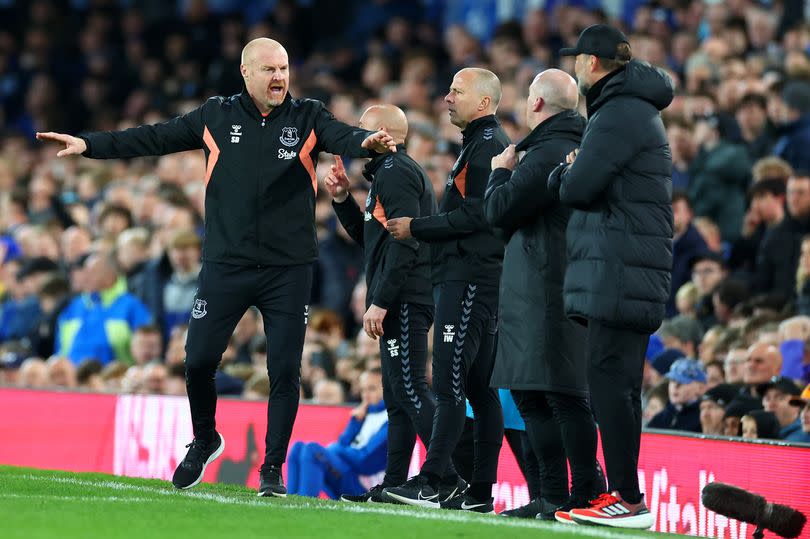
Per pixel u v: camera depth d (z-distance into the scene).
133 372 36.31
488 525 19.52
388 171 24.00
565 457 22.31
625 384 20.55
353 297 41.66
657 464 24.50
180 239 42.41
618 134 20.34
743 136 39.19
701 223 37.06
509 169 22.12
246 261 23.02
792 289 33.34
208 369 23.25
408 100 50.91
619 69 20.95
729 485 20.95
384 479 24.61
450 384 23.12
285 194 23.08
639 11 50.22
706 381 28.27
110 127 66.31
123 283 44.66
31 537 17.42
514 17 58.94
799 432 24.95
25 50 74.88
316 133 23.20
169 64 68.75
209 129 23.19
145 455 32.38
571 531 19.38
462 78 23.64
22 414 35.47
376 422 28.75
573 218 20.89
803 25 44.19
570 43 50.66
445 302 23.28
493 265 23.30
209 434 23.81
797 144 37.41
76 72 73.25
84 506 20.48
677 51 47.19
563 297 21.42
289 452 29.62
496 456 23.91
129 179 56.31
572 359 21.58
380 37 61.06
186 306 42.19
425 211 24.42
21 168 61.53
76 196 53.72
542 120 22.09
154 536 17.80
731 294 32.41
